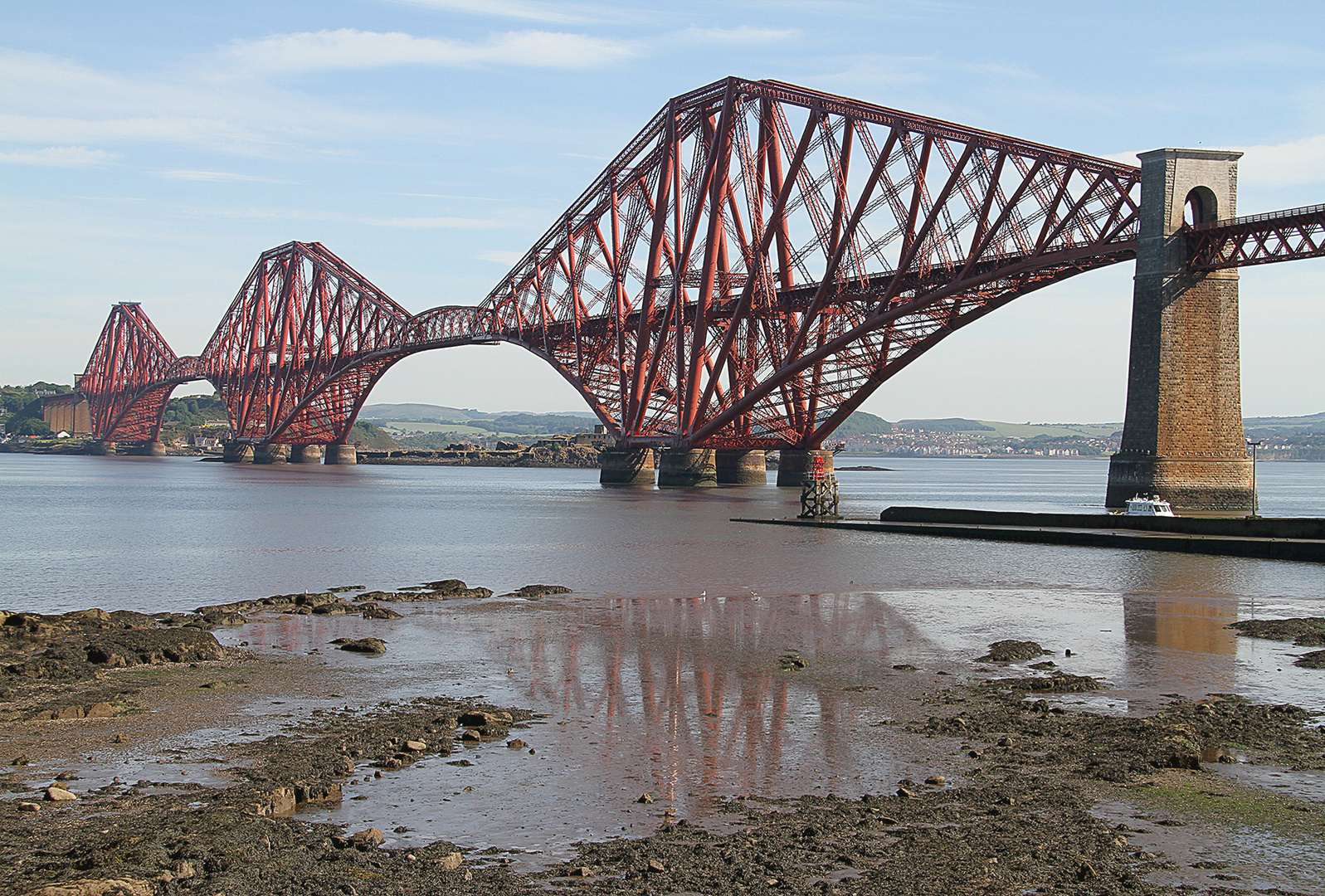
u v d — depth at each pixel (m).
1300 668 23.47
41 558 51.91
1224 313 69.12
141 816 13.87
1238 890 11.92
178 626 29.50
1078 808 14.37
